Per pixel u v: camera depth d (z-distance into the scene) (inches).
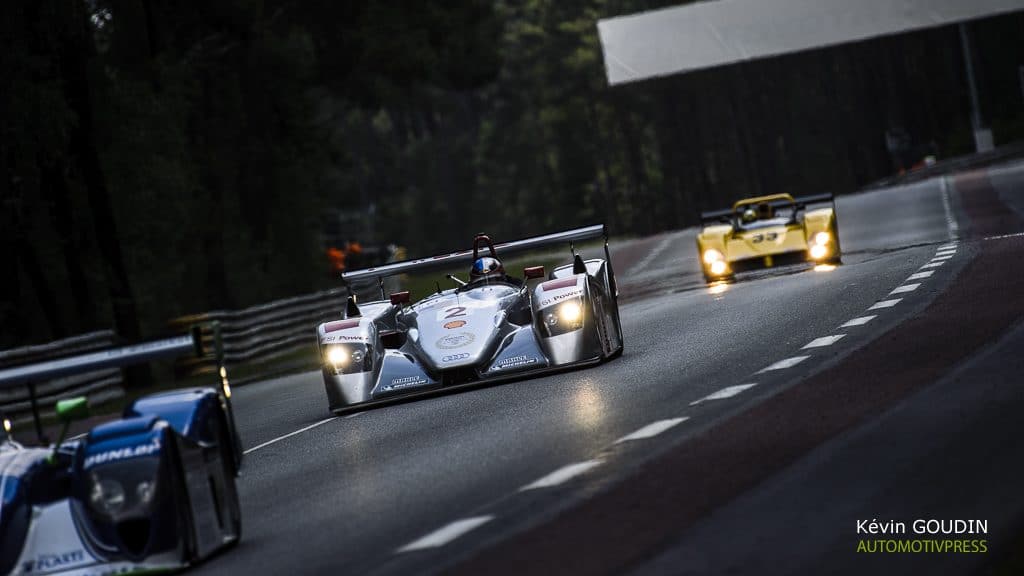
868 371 1486.2
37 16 4092.0
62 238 4576.8
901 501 925.8
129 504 938.1
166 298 6456.7
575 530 943.0
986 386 1295.5
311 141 7559.1
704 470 1082.1
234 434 1117.7
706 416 1337.4
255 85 7126.0
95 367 1056.2
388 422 1691.7
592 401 1562.5
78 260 4598.9
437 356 1843.0
